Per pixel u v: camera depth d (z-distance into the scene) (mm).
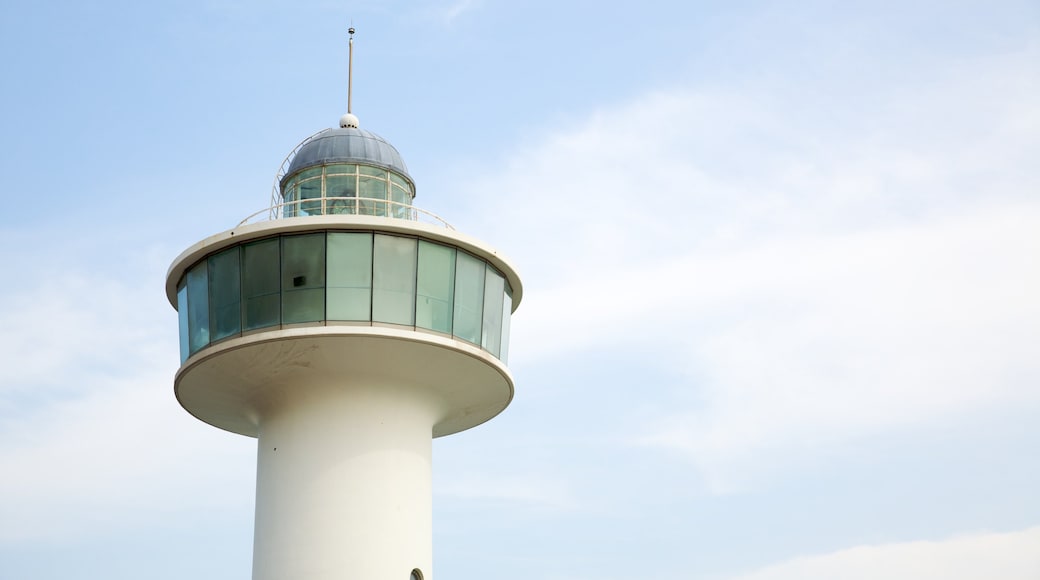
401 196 38812
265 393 35500
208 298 35156
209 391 36188
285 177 38844
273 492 34781
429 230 34594
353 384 35031
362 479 34344
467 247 35500
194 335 35594
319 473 34344
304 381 34875
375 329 33500
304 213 37875
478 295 35938
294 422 35094
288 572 33688
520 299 39062
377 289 33938
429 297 34688
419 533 34844
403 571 34062
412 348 34219
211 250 35062
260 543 34562
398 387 35562
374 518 34094
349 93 41062
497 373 36375
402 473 34969
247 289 34281
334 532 33812
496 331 36656
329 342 33625
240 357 34219
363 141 38875
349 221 33938
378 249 34188
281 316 33719
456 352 34812
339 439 34625
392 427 35188
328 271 33844
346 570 33531
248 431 39688
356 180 37906
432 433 39000
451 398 37250
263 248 34312
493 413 39219
